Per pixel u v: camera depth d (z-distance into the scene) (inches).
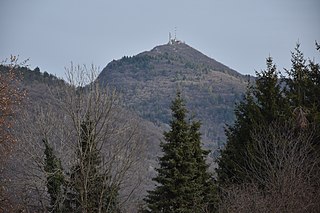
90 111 1742.1
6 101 1213.1
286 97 1622.8
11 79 1243.2
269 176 1310.3
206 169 1683.1
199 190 1590.8
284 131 1459.2
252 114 1627.7
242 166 1612.9
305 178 1261.1
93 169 1722.4
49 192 1740.9
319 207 1096.8
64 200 1758.1
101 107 1765.5
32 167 1743.4
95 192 1734.7
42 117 1777.8
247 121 1680.6
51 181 1738.4
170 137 1596.9
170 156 1582.2
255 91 1689.2
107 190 1763.0
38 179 1691.7
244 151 1609.3
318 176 1269.7
